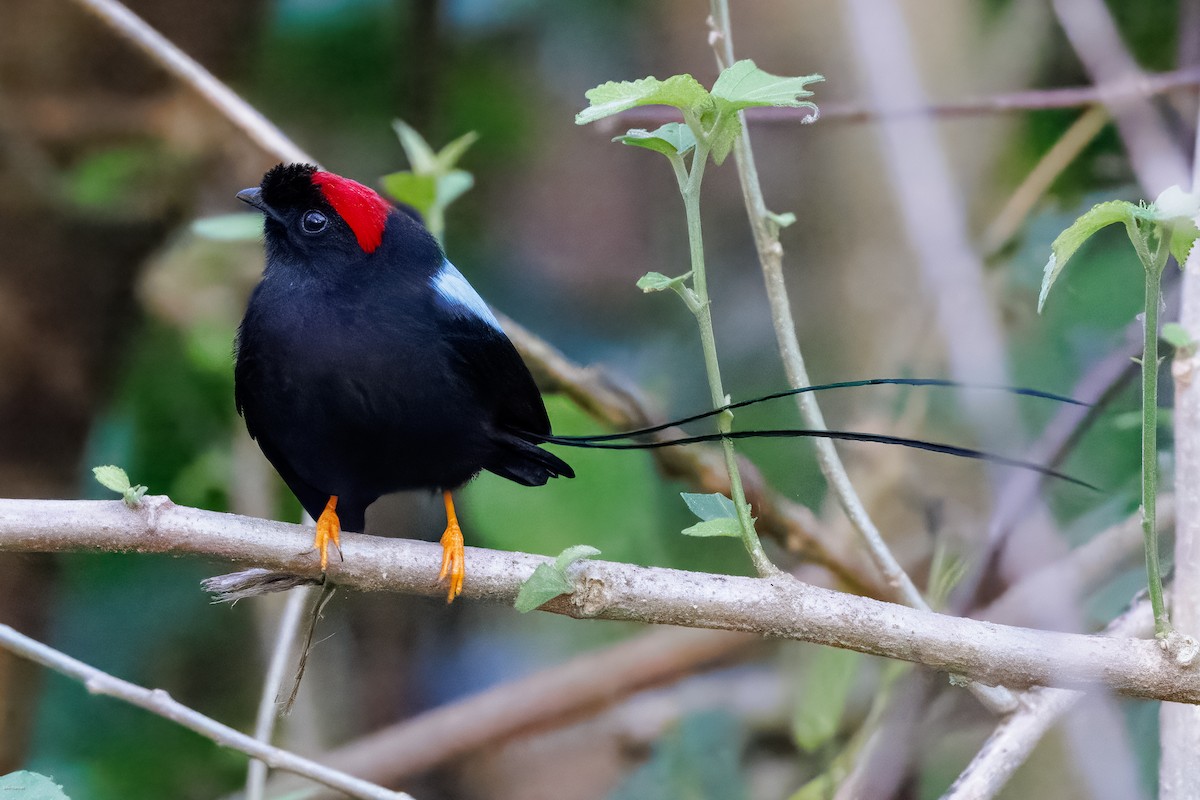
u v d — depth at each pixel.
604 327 14.12
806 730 9.23
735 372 12.83
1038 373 11.15
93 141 11.95
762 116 9.98
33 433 12.05
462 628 13.61
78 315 12.07
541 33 14.34
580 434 10.17
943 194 10.09
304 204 7.68
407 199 9.31
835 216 12.26
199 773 12.09
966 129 12.22
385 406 7.58
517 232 14.33
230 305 12.10
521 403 8.06
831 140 12.29
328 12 13.41
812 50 12.44
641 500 10.13
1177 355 6.76
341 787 6.66
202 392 12.09
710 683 12.04
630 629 13.64
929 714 9.27
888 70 10.22
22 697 11.76
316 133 13.89
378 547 6.64
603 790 12.67
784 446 12.11
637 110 9.93
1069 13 10.45
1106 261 11.03
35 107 11.73
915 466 11.17
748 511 6.10
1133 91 9.79
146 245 12.22
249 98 13.45
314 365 7.52
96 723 12.12
